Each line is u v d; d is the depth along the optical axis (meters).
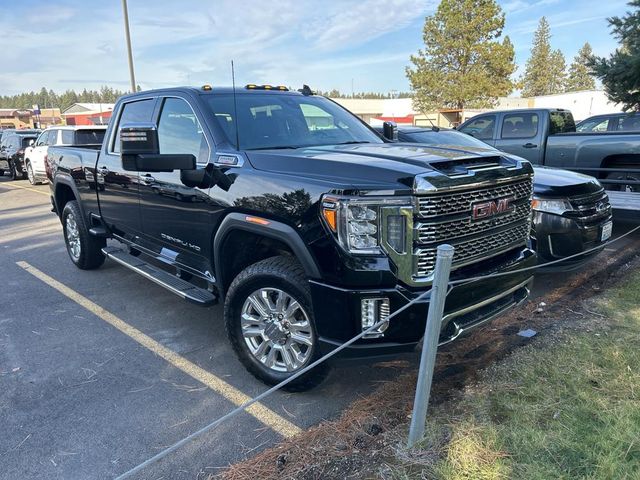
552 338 3.93
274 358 3.39
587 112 39.75
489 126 9.76
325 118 4.46
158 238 4.44
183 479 2.62
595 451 2.55
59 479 2.66
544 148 8.85
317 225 2.87
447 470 2.47
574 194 5.06
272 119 4.10
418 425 2.65
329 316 2.90
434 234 2.81
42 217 10.70
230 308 3.47
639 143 7.33
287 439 2.91
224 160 3.57
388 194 2.72
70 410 3.29
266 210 3.14
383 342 2.82
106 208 5.29
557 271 5.13
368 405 3.18
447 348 3.91
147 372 3.79
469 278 2.97
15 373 3.80
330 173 2.97
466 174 2.92
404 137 7.56
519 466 2.48
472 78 37.59
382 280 2.75
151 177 4.27
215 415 3.20
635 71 6.87
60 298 5.41
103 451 2.87
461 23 37.28
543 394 3.11
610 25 7.19
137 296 5.45
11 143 18.77
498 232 3.24
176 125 4.22
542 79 78.31
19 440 2.99
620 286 5.11
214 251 3.63
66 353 4.12
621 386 3.15
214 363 3.91
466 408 3.01
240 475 2.60
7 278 6.19
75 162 5.78
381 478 2.47
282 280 3.13
